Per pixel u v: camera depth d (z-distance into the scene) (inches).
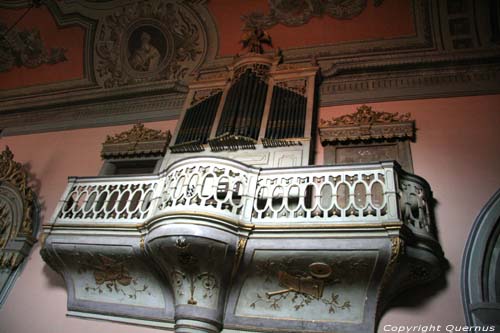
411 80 306.8
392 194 198.8
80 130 382.3
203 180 220.8
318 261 196.4
